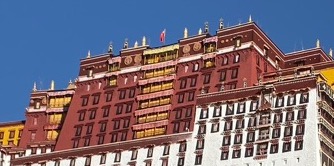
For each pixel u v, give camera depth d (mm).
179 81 189625
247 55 182875
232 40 186625
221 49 187125
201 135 176750
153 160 180875
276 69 190625
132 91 194875
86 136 195000
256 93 173750
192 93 185500
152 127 186750
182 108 184875
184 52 192375
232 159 170000
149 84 193000
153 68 194750
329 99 171000
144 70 195750
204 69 187125
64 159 194125
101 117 195750
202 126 177875
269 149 166500
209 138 175375
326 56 195500
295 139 164750
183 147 178250
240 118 173375
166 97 189000
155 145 182375
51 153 196875
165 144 181125
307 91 168750
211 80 184750
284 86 171375
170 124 184500
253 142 169125
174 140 180125
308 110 166625
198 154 175000
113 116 194000
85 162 190500
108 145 189125
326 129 167125
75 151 193250
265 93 172750
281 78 176750
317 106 166375
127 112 192625
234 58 184250
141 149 183875
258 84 175625
